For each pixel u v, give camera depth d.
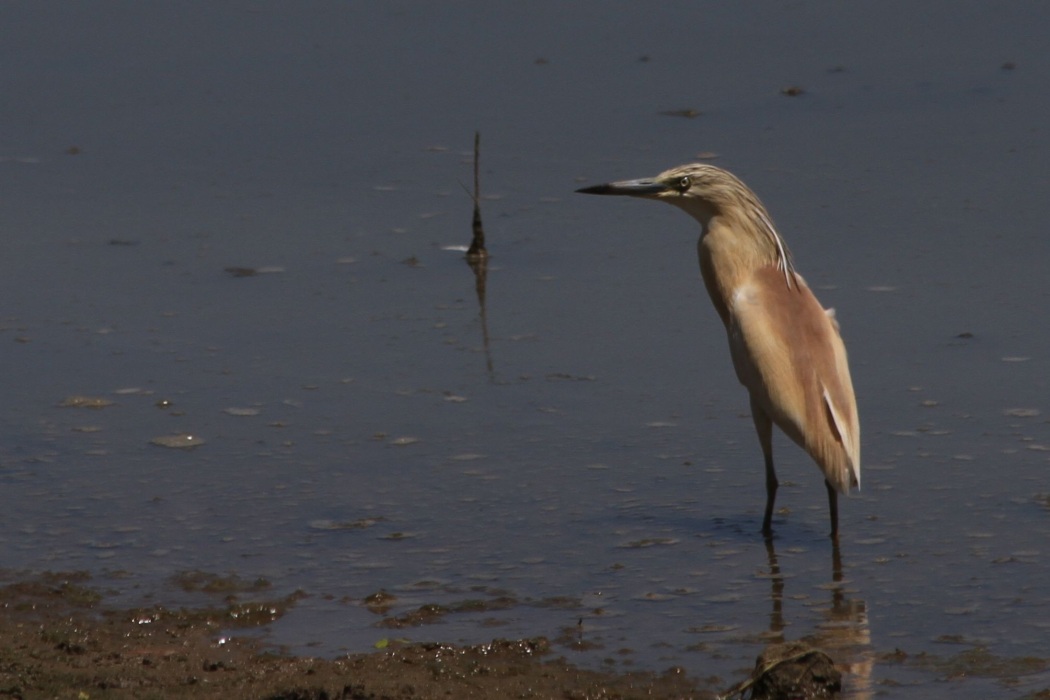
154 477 11.93
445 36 25.39
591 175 19.28
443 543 10.68
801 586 9.80
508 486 11.70
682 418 12.95
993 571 9.87
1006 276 15.70
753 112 21.31
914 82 22.20
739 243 11.52
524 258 16.98
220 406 13.38
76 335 15.04
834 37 24.39
